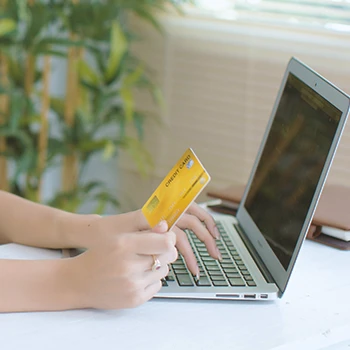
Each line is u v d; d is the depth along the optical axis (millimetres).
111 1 2354
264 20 2197
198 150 2457
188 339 848
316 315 950
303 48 2053
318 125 1023
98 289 889
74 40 2283
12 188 2502
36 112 2516
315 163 991
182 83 2469
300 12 2105
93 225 1075
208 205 1453
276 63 2148
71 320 879
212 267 1063
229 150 2350
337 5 2006
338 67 1943
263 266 1079
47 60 2330
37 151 2443
